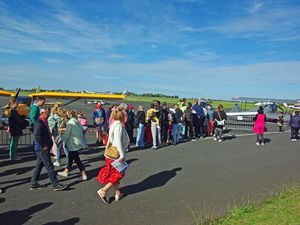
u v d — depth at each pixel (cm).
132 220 451
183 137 1430
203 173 757
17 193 558
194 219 457
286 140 1486
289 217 432
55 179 574
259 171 799
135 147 1117
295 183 678
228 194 589
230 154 1040
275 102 2850
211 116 1541
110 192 579
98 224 434
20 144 1084
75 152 647
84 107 4644
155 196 566
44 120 571
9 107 809
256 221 421
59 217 454
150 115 1124
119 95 1672
